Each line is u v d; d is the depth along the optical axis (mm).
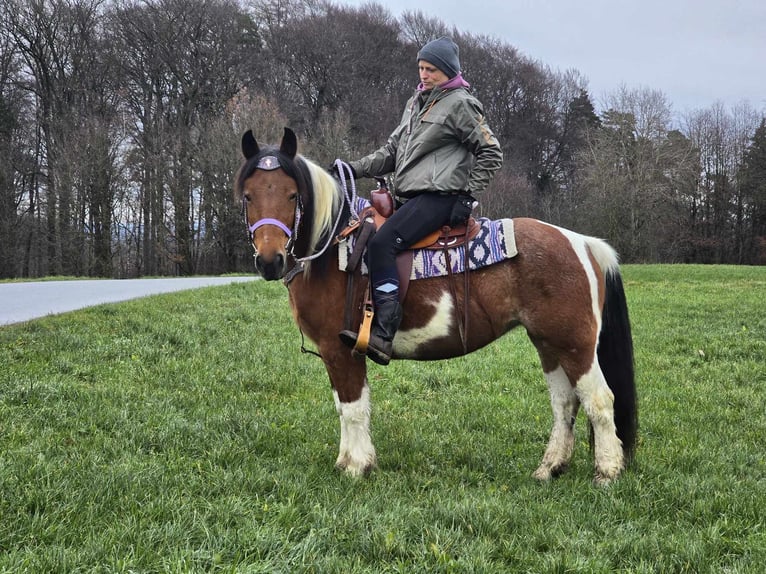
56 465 3430
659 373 7043
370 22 46781
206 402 5273
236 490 3299
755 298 13602
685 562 2725
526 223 3787
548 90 55188
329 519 2971
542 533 2947
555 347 3689
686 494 3477
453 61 3662
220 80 38312
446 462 4160
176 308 10273
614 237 35000
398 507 3115
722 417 5281
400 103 42875
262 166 3361
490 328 3703
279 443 4277
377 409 5527
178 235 35406
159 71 37438
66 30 36031
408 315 3664
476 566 2613
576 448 4469
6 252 32719
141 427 4309
